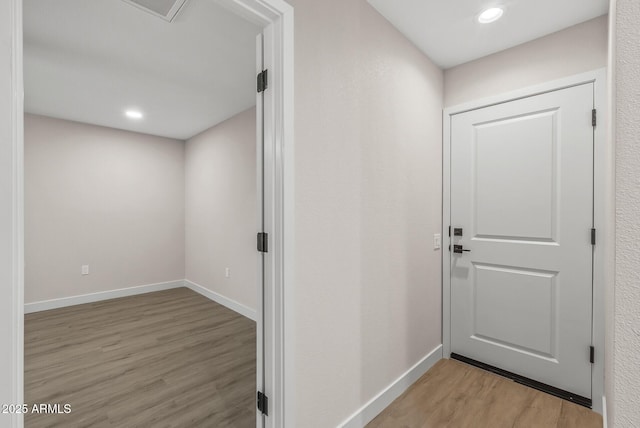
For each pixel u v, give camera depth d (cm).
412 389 201
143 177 448
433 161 234
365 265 171
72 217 390
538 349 201
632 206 50
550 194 197
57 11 178
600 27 180
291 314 130
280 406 129
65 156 385
